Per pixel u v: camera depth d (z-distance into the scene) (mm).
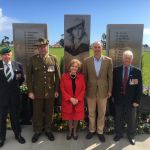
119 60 3750
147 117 3498
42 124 3186
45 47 2949
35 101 3062
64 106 3084
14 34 3723
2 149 2881
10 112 2979
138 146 2996
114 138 3131
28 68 3002
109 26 3699
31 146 2957
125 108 3037
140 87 2947
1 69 2830
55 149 2891
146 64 12641
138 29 3660
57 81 3072
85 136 3236
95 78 3010
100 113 3088
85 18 3652
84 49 3703
